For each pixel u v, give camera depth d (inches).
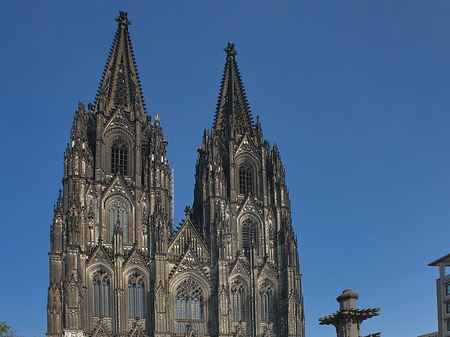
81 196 5846.5
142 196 6117.1
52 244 5629.9
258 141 6840.6
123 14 7047.2
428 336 5831.7
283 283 6225.4
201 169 6712.6
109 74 6712.6
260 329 6038.4
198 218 6535.4
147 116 6555.1
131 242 5930.1
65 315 5315.0
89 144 6205.7
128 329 5595.5
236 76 7273.6
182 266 5954.7
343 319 2842.0
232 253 6200.8
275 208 6530.5
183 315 5846.5
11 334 5428.2
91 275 5610.2
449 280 4564.5
